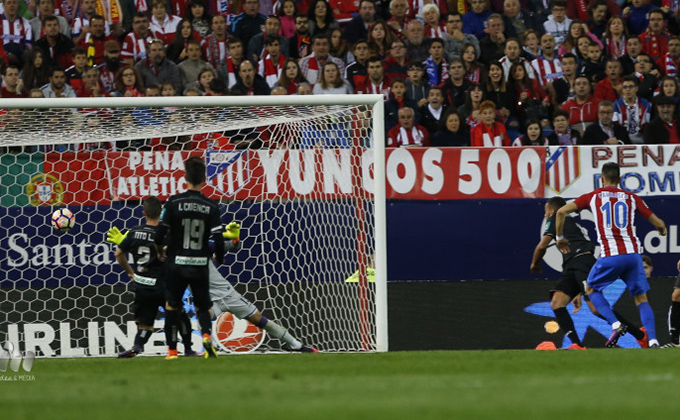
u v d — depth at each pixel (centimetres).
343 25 5234
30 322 3528
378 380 1914
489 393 1653
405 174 3728
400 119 4309
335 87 4600
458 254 3731
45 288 3541
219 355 3038
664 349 2902
